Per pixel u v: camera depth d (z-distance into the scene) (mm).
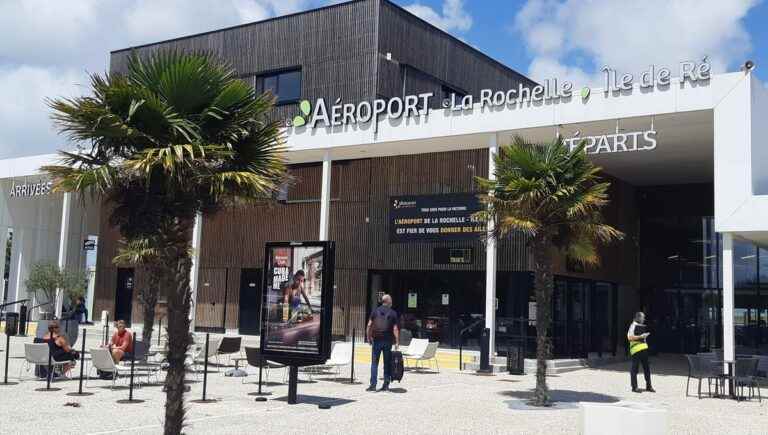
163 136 7027
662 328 28062
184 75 6902
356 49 25469
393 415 11820
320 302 12609
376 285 24562
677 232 28094
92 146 7125
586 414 8992
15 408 11805
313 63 26312
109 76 7008
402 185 24156
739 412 13070
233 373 16828
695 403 14094
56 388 14148
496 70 31359
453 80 28609
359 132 23094
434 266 23094
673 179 27047
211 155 6965
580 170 13383
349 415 11750
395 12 25969
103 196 7270
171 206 7051
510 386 16391
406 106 22281
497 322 21953
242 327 26969
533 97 20188
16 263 34281
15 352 21422
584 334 23844
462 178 23078
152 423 10641
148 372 15500
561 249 14172
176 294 6852
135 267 31016
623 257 26906
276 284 12984
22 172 32531
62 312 31562
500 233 14320
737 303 26641
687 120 18938
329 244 12672
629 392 15688
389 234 24078
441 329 23172
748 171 17156
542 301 13578
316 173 26000
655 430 8680
